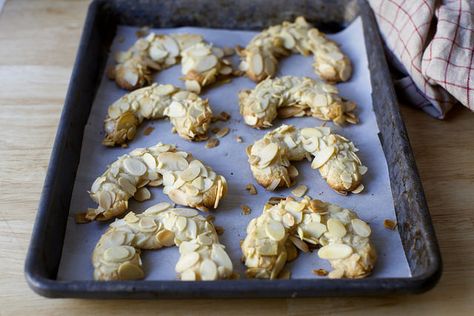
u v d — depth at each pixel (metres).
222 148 0.45
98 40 0.52
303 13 0.54
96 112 0.47
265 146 0.43
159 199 0.42
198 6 0.54
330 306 0.36
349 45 0.53
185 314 0.36
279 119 0.47
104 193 0.40
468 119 0.48
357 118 0.47
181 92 0.48
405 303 0.36
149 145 0.45
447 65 0.45
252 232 0.38
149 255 0.38
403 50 0.48
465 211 0.42
